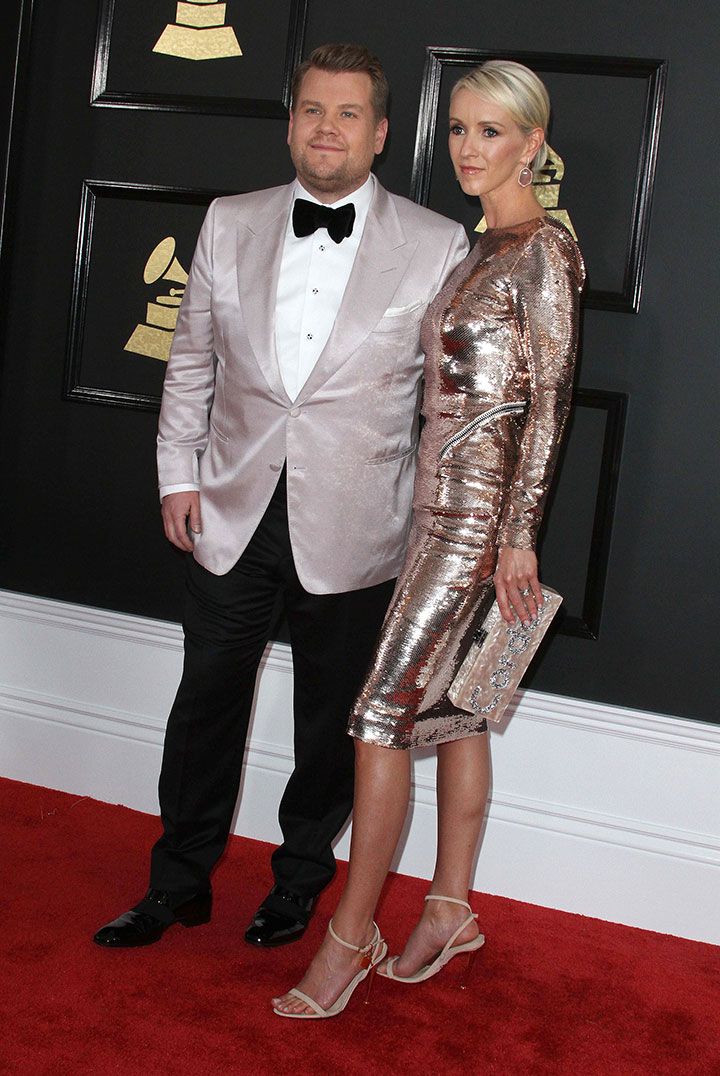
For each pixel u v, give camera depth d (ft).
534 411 6.96
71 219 9.66
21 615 10.05
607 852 8.87
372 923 7.23
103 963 7.27
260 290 7.59
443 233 7.70
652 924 8.81
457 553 7.09
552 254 6.90
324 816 8.20
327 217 7.47
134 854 8.91
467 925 7.50
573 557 8.89
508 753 9.07
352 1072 6.40
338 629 7.79
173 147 9.37
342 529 7.57
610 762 8.88
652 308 8.61
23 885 8.20
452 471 7.14
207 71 9.22
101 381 9.68
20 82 9.53
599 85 8.50
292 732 9.48
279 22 9.05
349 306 7.43
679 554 8.73
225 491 7.79
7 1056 6.16
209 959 7.52
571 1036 7.03
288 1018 6.89
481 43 8.73
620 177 8.52
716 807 8.70
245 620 7.86
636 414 8.70
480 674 7.18
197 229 9.35
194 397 8.11
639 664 8.86
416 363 7.64
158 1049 6.40
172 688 9.74
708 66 8.38
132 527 9.79
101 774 9.93
